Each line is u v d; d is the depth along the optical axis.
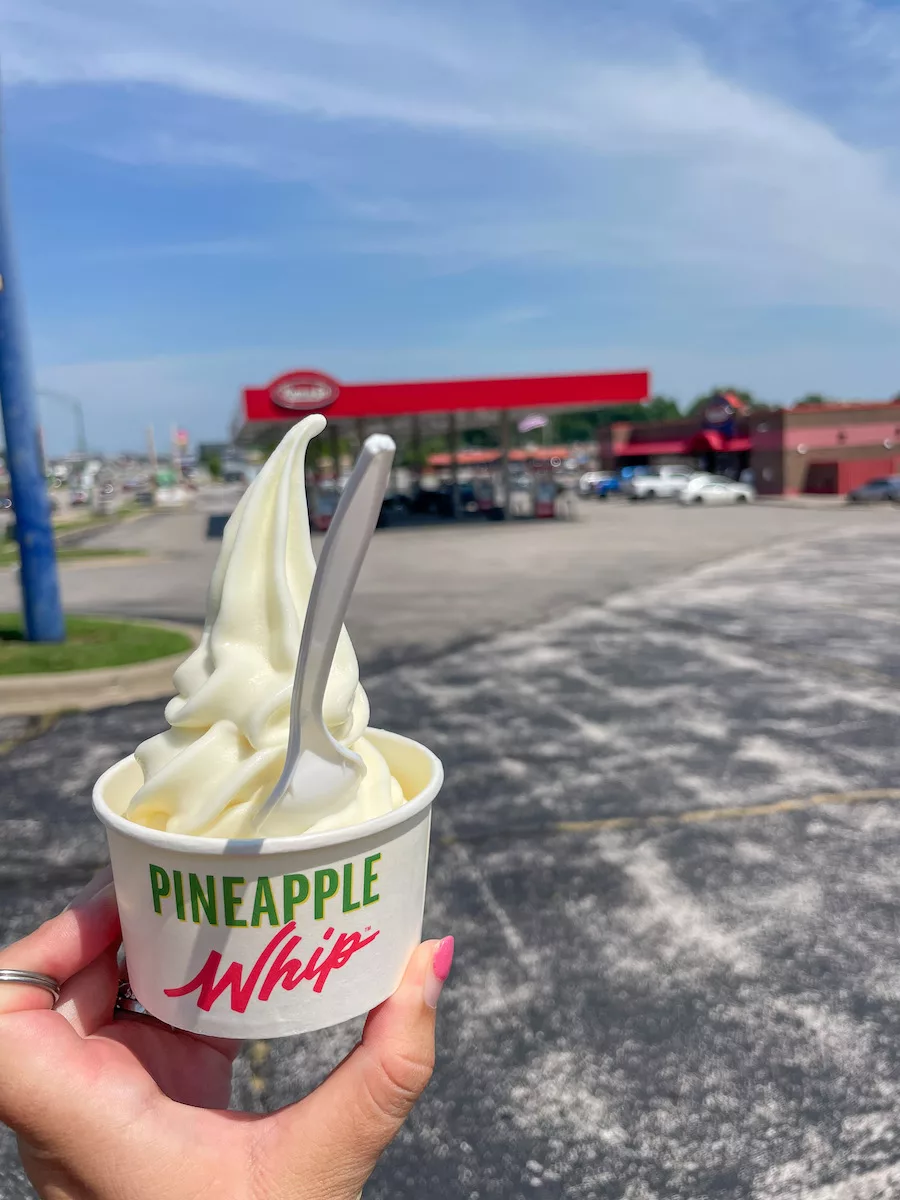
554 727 6.48
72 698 7.56
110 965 1.36
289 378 26.58
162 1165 1.10
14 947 1.26
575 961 3.48
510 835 4.61
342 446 52.25
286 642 1.27
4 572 19.88
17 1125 1.11
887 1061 2.90
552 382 27.45
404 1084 1.18
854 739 6.10
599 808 4.95
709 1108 2.71
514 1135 2.63
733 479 53.84
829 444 46.81
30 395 9.07
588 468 85.50
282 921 1.07
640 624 10.66
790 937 3.62
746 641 9.53
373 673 8.36
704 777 5.40
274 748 1.20
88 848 4.48
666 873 4.18
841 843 4.46
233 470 114.25
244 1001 1.10
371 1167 1.19
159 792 1.20
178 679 1.36
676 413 138.00
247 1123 1.17
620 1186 2.45
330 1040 3.05
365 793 1.25
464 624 10.93
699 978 3.35
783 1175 2.46
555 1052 2.96
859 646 9.14
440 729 6.46
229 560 1.36
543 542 23.50
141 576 17.94
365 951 1.14
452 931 3.70
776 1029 3.06
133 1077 1.17
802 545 20.66
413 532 29.05
